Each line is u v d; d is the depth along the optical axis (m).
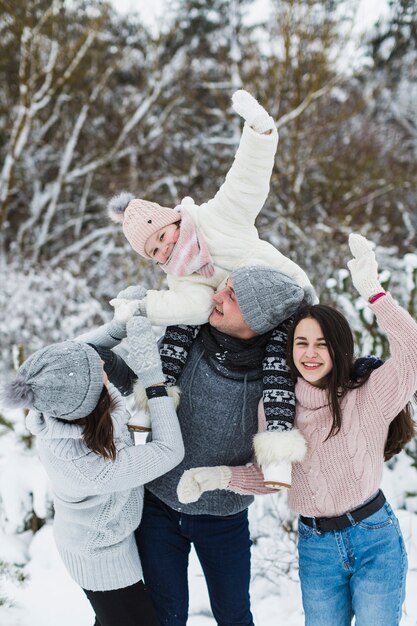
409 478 3.62
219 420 2.05
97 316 6.38
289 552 3.12
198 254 2.04
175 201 9.85
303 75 9.49
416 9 11.80
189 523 2.11
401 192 11.14
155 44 10.67
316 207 10.26
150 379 1.96
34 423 1.80
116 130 11.18
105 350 2.13
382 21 11.94
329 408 1.92
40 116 10.90
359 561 1.97
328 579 2.01
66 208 10.75
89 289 6.92
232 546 2.14
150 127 11.28
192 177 10.52
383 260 7.80
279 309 1.94
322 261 7.44
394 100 12.71
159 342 2.20
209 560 2.16
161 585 2.11
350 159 10.84
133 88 11.49
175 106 11.48
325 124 10.15
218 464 2.08
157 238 2.07
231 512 2.11
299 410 1.98
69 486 1.85
